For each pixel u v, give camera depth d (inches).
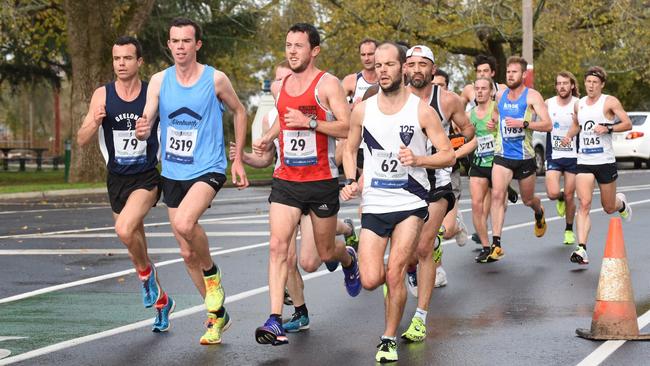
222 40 2304.4
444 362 442.0
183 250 493.7
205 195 486.0
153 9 2185.0
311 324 533.0
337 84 481.1
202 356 458.3
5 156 2817.4
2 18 1931.6
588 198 757.9
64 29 2089.1
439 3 2172.7
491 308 571.5
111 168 518.3
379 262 449.4
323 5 2261.3
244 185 503.5
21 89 2770.7
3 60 2313.0
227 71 2871.6
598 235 922.1
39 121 5305.1
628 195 1393.9
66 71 2437.3
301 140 478.6
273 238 474.6
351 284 550.6
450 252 816.3
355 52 2261.3
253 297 614.5
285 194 481.7
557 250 824.9
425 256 496.1
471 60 2549.2
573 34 2297.0
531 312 558.3
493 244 759.7
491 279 678.5
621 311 487.2
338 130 474.9
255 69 2901.1
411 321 530.3
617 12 2225.6
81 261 781.9
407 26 2166.6
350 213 1153.4
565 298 603.2
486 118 768.3
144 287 511.5
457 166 687.1
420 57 537.0
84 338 498.0
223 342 489.7
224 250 840.3
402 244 448.8
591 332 491.8
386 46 448.5
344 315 557.9
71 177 1809.8
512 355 454.0
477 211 765.9
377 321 540.4
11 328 524.4
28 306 590.9
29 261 781.9
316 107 480.7
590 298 601.3
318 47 486.0
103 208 1283.2
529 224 1015.6
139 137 493.4
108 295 628.4
